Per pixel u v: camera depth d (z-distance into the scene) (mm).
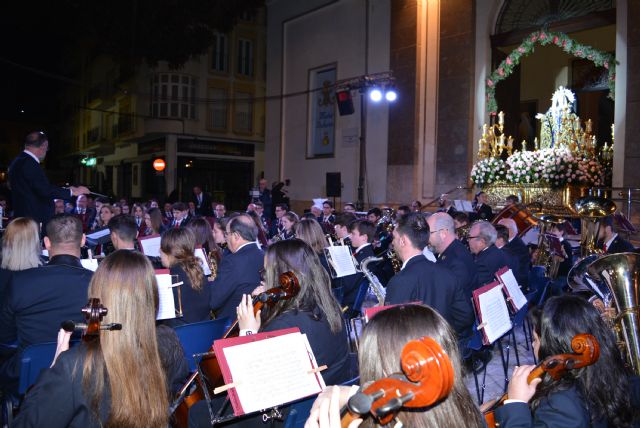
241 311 2555
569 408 1898
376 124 15305
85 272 2994
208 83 25250
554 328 2098
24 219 3381
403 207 10328
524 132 17953
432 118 14320
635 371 2877
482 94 13461
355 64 16000
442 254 4430
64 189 5207
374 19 15391
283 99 18391
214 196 26047
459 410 1260
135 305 1860
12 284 2850
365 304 7988
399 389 980
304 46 17703
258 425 2297
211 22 22109
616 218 6891
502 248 5945
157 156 25750
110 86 30172
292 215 8203
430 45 14297
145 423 1818
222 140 25750
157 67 24438
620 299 3023
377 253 7516
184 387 2369
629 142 10984
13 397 2896
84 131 35344
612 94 11398
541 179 11516
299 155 17797
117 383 1785
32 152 5082
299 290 2561
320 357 2533
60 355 1794
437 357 940
